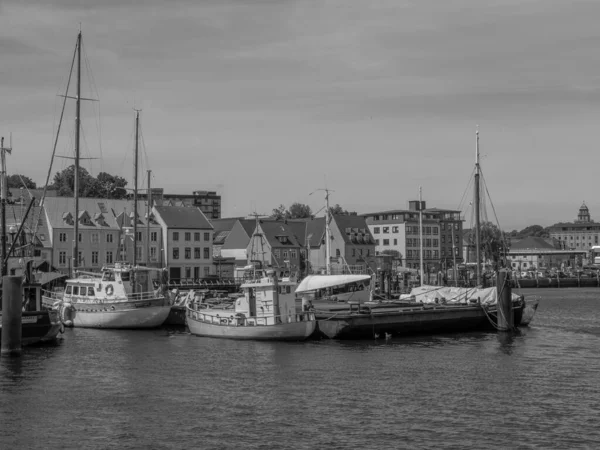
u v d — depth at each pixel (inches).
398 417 1606.8
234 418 1604.3
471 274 6565.0
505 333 3002.0
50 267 4473.4
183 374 2055.9
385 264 5187.0
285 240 6653.5
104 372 2087.8
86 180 7711.6
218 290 5036.9
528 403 1723.7
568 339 2817.4
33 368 2146.9
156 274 4677.7
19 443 1446.9
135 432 1509.6
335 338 2728.8
